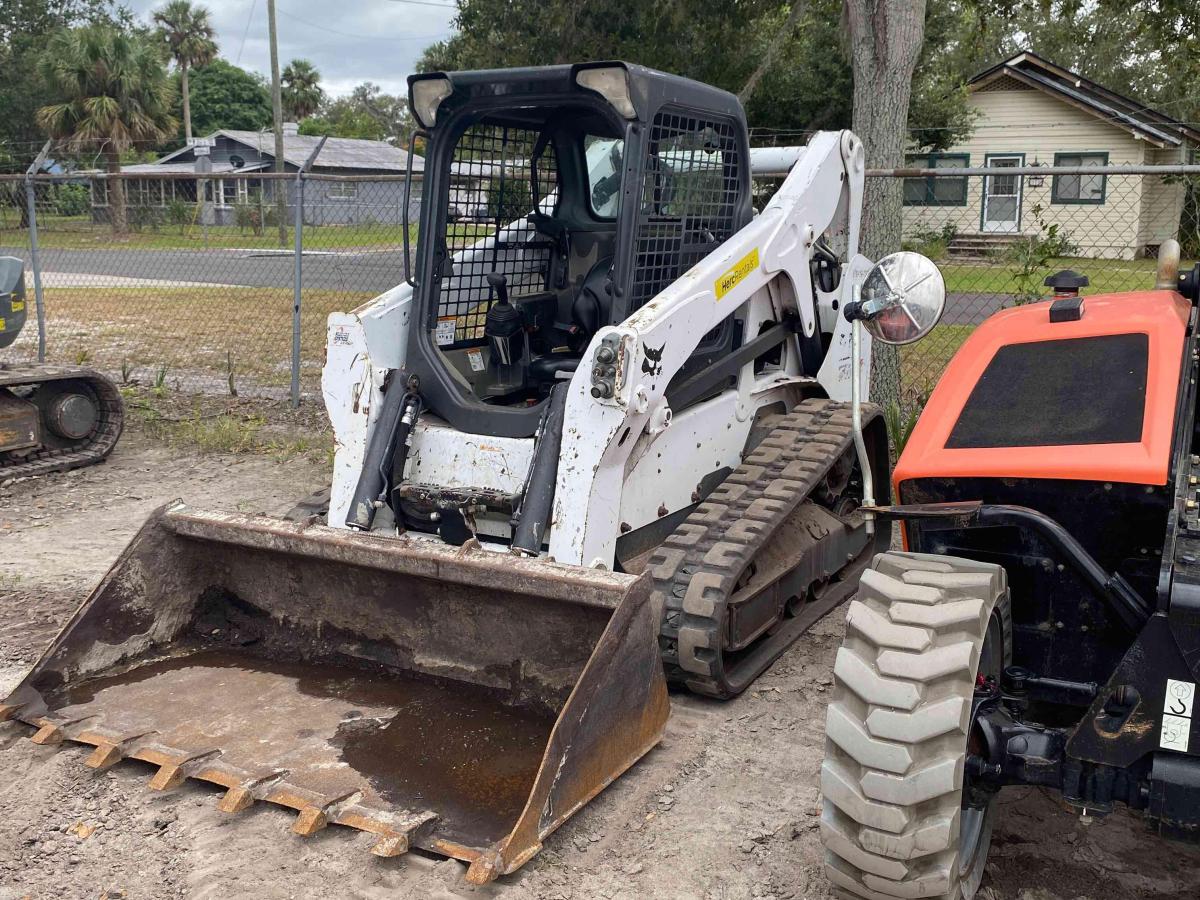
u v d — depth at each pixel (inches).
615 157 197.2
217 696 156.3
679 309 168.9
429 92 181.0
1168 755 97.7
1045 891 120.3
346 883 121.6
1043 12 455.5
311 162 368.8
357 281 716.7
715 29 709.9
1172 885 121.5
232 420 354.3
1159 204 881.5
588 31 715.4
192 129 2883.9
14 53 1868.8
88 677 159.6
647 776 147.0
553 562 146.6
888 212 305.1
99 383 315.6
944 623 101.1
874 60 302.2
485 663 157.2
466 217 194.9
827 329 226.8
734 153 199.6
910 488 119.5
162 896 119.9
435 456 181.0
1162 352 117.9
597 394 159.5
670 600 162.7
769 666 179.9
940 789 97.0
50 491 288.0
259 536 162.4
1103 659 119.0
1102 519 112.5
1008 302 497.7
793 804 140.3
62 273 805.2
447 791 133.4
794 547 190.5
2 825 132.9
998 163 948.6
